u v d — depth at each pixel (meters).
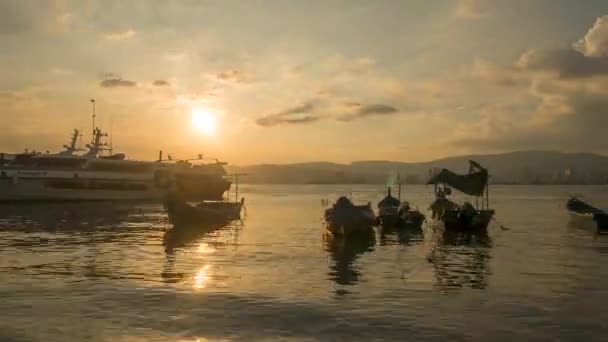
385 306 17.25
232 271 23.81
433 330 14.71
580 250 31.95
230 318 15.84
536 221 55.88
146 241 35.44
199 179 91.19
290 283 21.03
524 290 19.80
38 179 75.06
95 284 20.62
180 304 17.44
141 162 87.81
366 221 40.06
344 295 18.84
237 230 43.97
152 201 85.12
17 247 31.91
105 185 81.75
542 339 14.02
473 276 22.75
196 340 13.83
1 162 78.00
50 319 15.61
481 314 16.30
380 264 26.19
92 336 14.11
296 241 36.22
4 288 19.83
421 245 34.56
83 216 56.34
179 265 25.45
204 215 47.94
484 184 46.69
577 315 16.23
